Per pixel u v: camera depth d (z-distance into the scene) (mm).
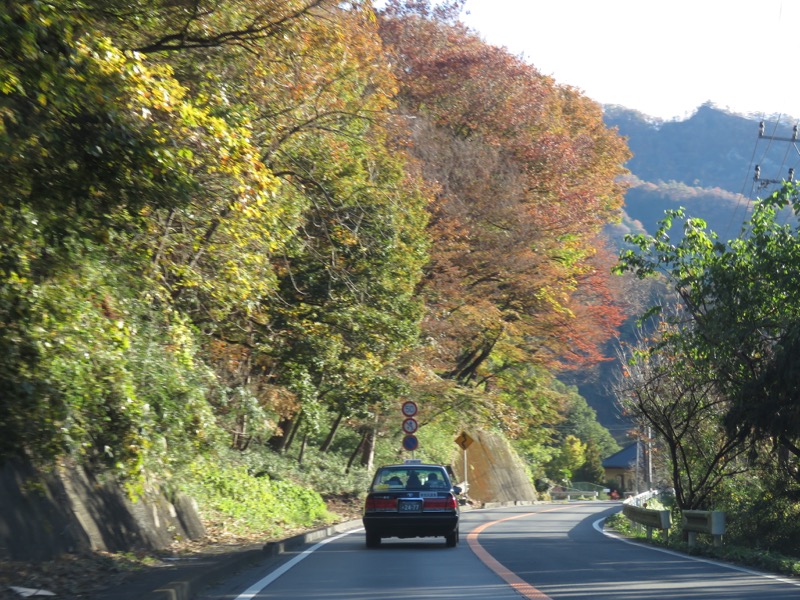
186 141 11695
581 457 86500
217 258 16531
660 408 24000
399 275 24469
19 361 11484
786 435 19109
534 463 69875
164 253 16078
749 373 20406
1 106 9414
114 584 10547
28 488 11703
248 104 16516
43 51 9750
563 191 41531
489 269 38469
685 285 21484
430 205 34188
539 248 39656
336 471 34969
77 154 10211
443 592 10820
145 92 10344
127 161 10273
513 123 41469
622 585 11508
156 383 14281
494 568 13555
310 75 17156
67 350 11938
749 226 20906
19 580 10023
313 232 22016
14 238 10805
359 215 21797
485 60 41656
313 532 20172
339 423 37250
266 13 14422
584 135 44812
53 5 9812
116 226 11859
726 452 22656
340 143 19141
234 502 21625
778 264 19781
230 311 19578
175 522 16828
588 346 44250
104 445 13664
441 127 40344
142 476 14617
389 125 23625
